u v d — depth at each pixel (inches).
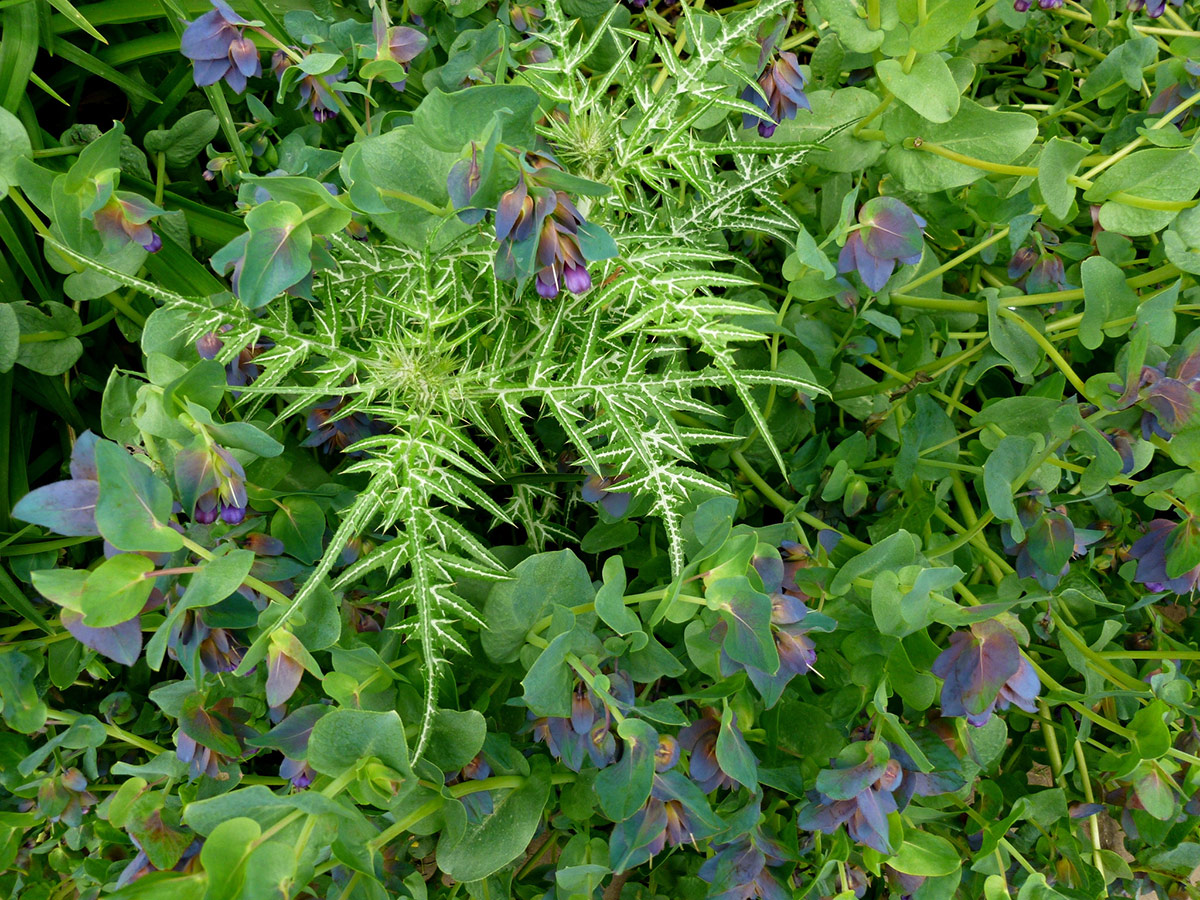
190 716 20.8
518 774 21.1
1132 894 25.9
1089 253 27.6
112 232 22.1
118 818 21.5
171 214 26.5
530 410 28.9
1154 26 32.5
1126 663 26.3
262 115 27.8
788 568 23.4
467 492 20.7
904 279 26.6
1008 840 25.7
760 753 23.8
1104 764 23.9
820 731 22.3
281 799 15.0
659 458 21.6
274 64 25.9
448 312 21.7
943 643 25.2
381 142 18.6
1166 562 23.7
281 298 21.6
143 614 22.5
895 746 20.9
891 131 24.4
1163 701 22.4
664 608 19.7
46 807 23.9
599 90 22.4
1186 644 27.8
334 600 19.5
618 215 25.7
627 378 21.1
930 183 24.6
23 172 20.7
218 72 24.2
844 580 21.4
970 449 26.2
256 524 21.7
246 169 27.2
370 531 23.6
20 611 24.0
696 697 20.4
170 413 18.5
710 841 22.1
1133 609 26.7
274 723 23.1
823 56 27.3
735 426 26.9
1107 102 30.4
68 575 17.2
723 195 24.1
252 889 14.8
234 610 18.8
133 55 28.5
